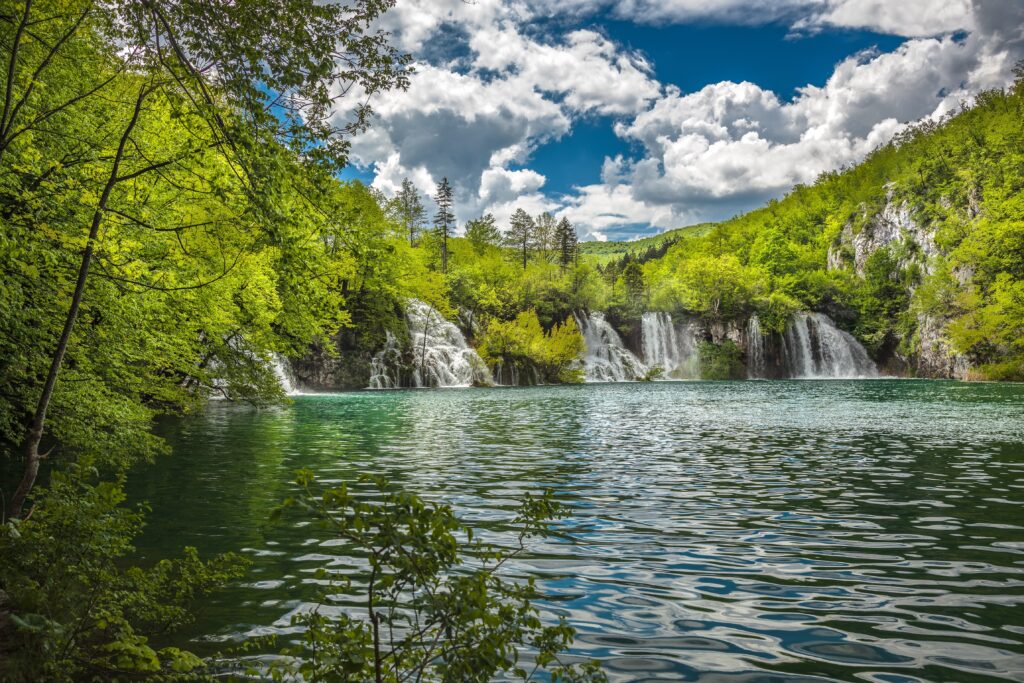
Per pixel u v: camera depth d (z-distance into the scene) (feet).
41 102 37.22
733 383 244.63
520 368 249.55
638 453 60.59
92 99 40.37
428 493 41.78
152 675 16.58
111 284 42.01
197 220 50.11
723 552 28.68
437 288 245.65
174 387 73.36
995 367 226.38
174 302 59.41
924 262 313.53
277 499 39.96
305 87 23.20
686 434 76.95
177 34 22.71
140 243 45.78
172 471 50.26
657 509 37.27
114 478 46.70
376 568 10.41
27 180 38.06
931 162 372.58
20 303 37.68
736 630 20.01
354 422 93.45
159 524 33.58
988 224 253.03
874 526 33.32
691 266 319.88
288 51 22.25
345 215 27.53
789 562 27.20
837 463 54.03
